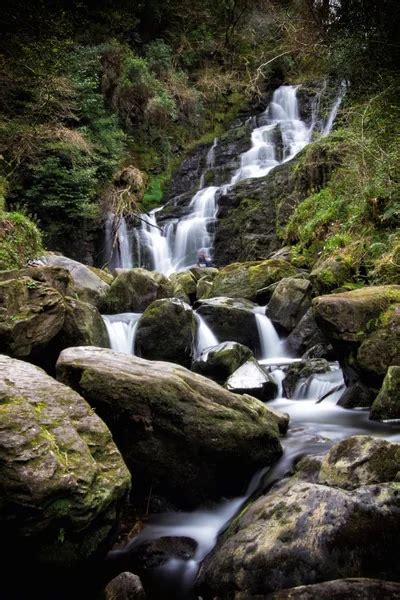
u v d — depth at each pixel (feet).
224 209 51.26
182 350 22.94
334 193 34.94
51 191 46.39
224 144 65.92
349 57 28.50
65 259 31.45
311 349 23.58
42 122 45.93
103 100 56.75
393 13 25.34
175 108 66.13
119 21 52.24
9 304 17.99
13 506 8.15
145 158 62.75
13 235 30.09
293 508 8.73
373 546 7.76
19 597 8.89
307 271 32.24
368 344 16.49
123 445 12.30
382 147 26.61
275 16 49.34
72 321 20.22
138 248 50.60
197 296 34.55
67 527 8.54
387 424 15.25
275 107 69.41
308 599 7.06
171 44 71.36
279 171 51.26
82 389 12.07
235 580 8.17
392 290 18.12
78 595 9.09
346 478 9.59
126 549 10.56
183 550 10.27
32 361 19.03
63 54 39.42
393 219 25.31
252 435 12.84
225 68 73.15
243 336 25.82
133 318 25.84
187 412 12.35
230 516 11.86
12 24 32.71
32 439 8.66
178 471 12.35
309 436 14.74
